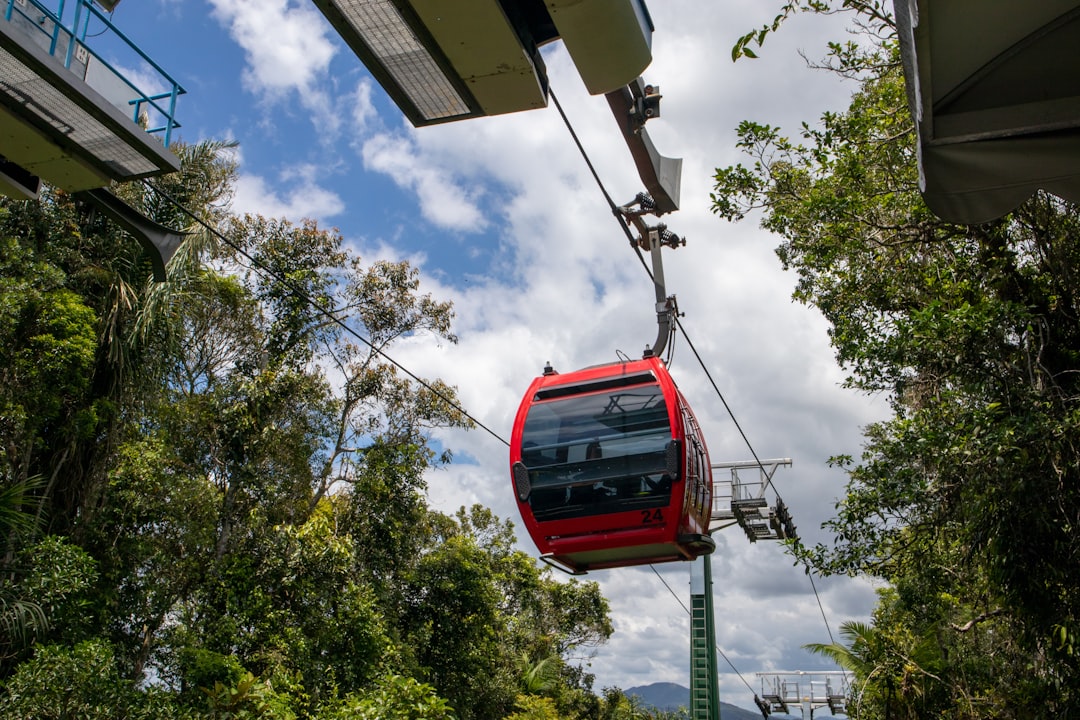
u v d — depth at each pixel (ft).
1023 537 34.01
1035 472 33.04
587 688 118.11
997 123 13.37
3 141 21.25
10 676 41.27
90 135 21.40
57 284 45.75
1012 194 13.47
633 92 27.86
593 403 35.88
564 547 34.86
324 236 75.31
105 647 41.52
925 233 40.75
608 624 120.16
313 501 70.64
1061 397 32.99
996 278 38.86
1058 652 35.24
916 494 36.78
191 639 52.44
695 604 77.15
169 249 24.77
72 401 45.73
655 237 39.37
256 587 58.34
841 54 41.06
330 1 13.76
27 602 38.86
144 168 22.62
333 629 59.77
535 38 15.38
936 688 57.16
